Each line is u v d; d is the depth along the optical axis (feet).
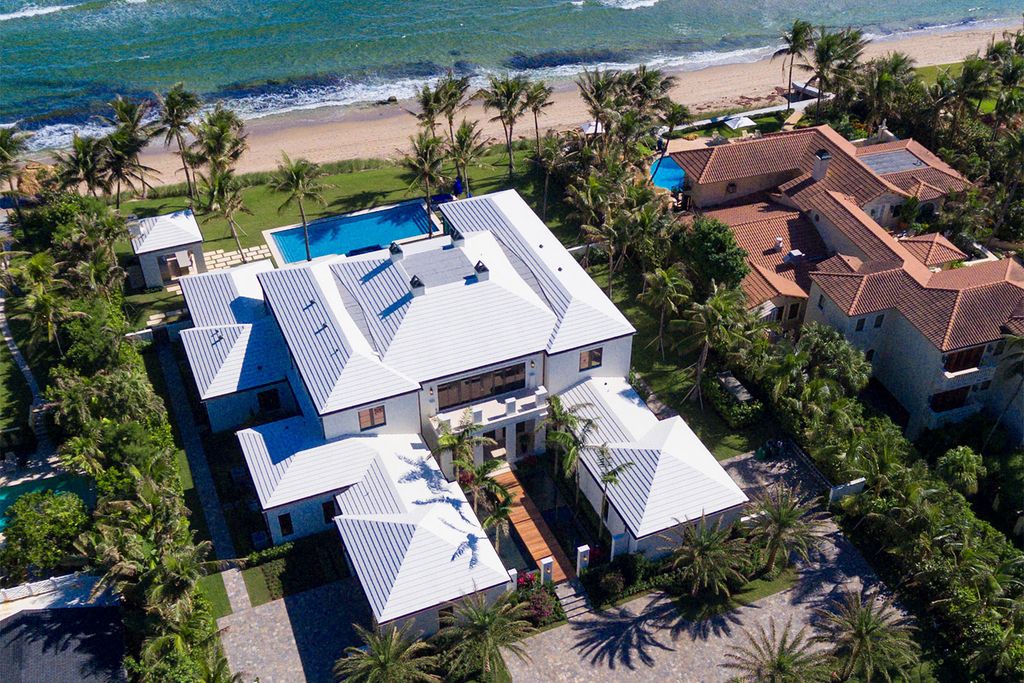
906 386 200.64
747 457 184.34
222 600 155.43
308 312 180.14
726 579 159.43
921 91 298.35
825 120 308.81
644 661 148.46
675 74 382.22
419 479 161.68
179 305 224.74
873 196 237.86
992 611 149.89
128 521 144.87
